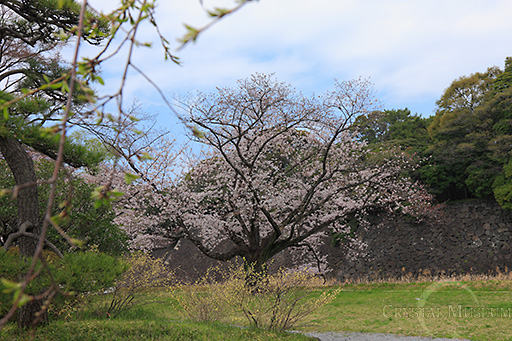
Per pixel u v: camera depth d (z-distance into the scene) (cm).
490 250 2073
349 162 1784
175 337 834
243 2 130
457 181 2438
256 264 1714
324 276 2334
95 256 825
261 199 1677
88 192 1267
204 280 1202
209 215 1734
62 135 154
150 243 1920
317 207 1783
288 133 1775
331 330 1032
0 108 175
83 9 166
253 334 921
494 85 2425
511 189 2042
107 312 1095
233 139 1652
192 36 133
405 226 2450
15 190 140
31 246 817
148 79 167
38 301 809
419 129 3053
